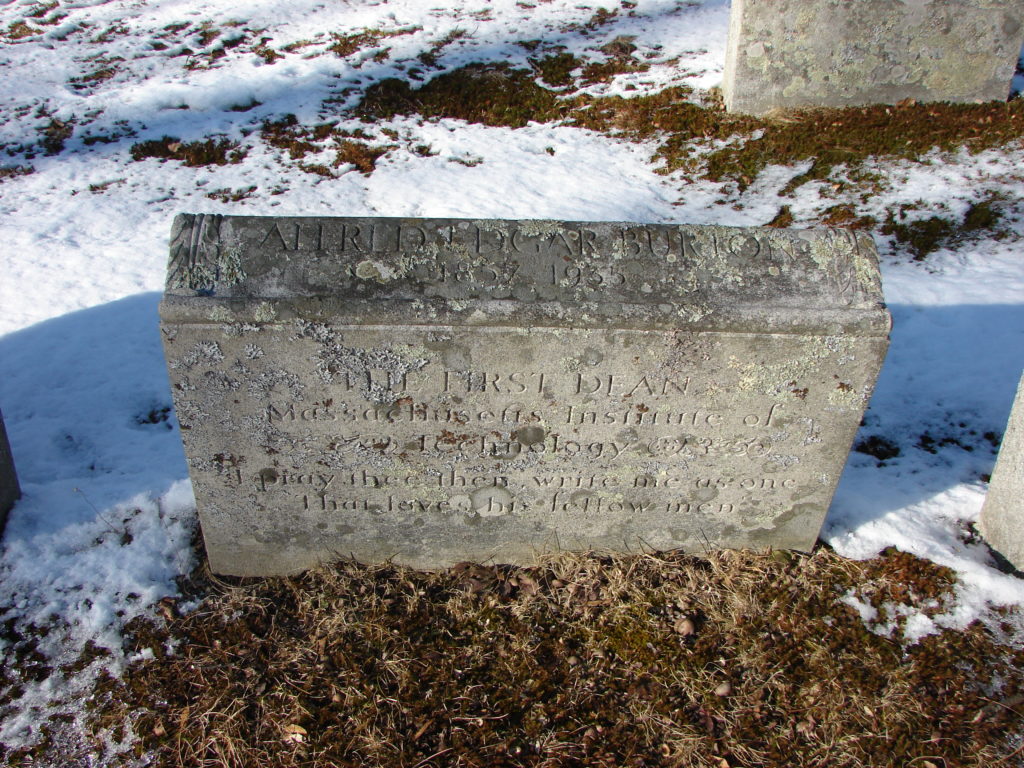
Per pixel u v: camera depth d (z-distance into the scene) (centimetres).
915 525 109
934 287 152
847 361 88
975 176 177
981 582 102
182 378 86
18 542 103
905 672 94
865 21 188
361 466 94
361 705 90
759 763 86
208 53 237
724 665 94
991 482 107
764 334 86
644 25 253
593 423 92
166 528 107
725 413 92
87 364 138
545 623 99
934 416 131
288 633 97
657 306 85
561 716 90
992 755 86
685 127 202
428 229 87
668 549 106
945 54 192
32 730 87
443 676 93
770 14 188
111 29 251
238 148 196
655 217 173
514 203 176
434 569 105
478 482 97
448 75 226
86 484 113
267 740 87
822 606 100
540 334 86
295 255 85
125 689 91
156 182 183
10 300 148
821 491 99
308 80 222
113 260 159
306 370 86
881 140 189
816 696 92
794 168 185
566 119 210
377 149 196
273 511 97
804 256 88
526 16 259
